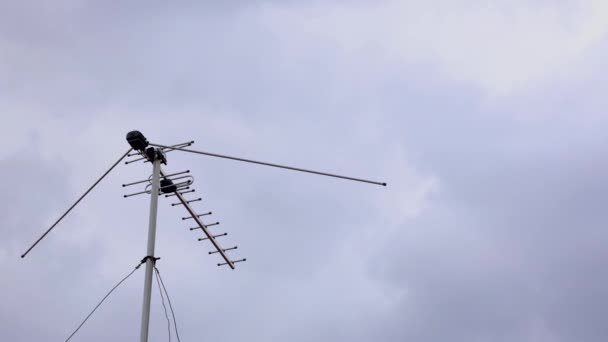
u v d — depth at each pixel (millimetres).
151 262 16359
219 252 18469
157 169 17625
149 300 15930
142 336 15469
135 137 17562
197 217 18453
